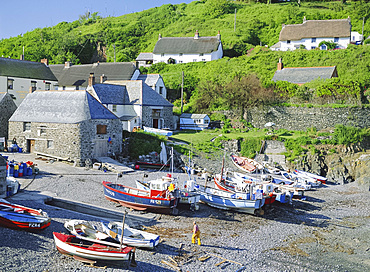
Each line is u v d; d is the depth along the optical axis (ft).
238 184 117.80
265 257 75.92
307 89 204.44
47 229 74.23
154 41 392.47
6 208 75.77
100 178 120.26
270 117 202.49
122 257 62.08
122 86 188.75
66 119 136.98
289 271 70.13
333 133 184.75
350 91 197.88
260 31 375.86
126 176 126.52
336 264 75.20
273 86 206.90
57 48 357.82
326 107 195.21
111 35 413.39
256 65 258.57
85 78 225.35
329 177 167.53
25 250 64.34
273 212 111.14
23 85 200.34
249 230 92.17
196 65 275.39
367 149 182.29
